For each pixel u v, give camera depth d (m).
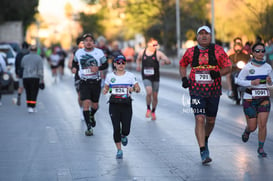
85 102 25.80
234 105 37.94
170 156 20.95
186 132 26.70
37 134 26.44
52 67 65.56
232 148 22.38
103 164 19.61
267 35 54.03
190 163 19.66
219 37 72.75
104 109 37.03
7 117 33.06
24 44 38.91
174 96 45.53
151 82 31.33
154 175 17.88
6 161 20.22
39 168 19.02
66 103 41.22
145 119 31.64
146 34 96.56
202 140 19.36
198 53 19.36
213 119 19.91
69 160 20.31
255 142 23.66
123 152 21.81
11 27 115.94
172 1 92.62
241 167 18.92
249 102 20.66
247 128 21.38
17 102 40.03
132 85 20.98
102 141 24.36
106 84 20.97
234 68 37.84
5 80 49.16
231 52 38.00
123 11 99.31
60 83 63.81
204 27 19.25
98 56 25.91
